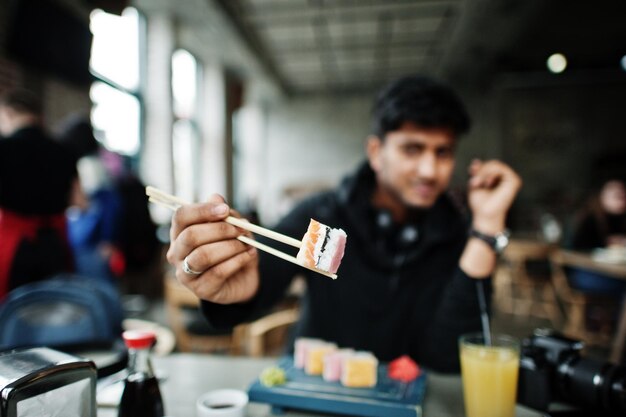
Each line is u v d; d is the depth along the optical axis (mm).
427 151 1188
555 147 9023
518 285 4871
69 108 3639
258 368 1148
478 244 1111
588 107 8891
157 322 3775
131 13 5352
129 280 4297
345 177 1475
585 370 866
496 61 8250
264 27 6695
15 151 2205
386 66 8539
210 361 1198
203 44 6535
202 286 840
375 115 1313
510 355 844
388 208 1384
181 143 6602
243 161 10062
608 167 8477
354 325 1350
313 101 10211
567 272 3924
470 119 1229
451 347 1109
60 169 2402
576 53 7875
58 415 668
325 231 729
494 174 1117
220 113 7664
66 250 2533
